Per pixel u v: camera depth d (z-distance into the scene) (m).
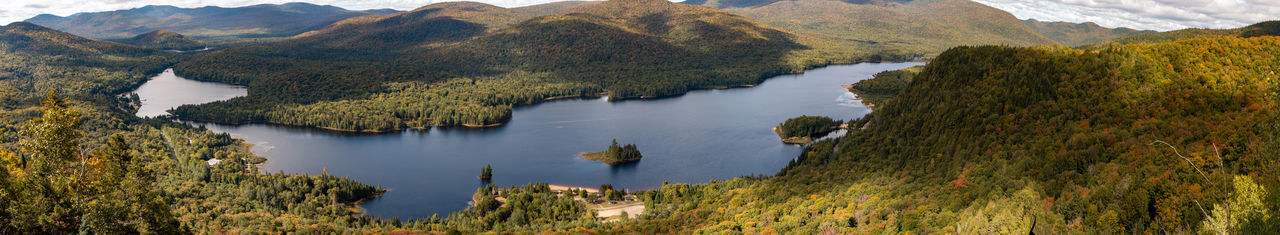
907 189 171.88
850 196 180.38
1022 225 116.62
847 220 155.50
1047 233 114.56
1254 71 182.25
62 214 93.56
